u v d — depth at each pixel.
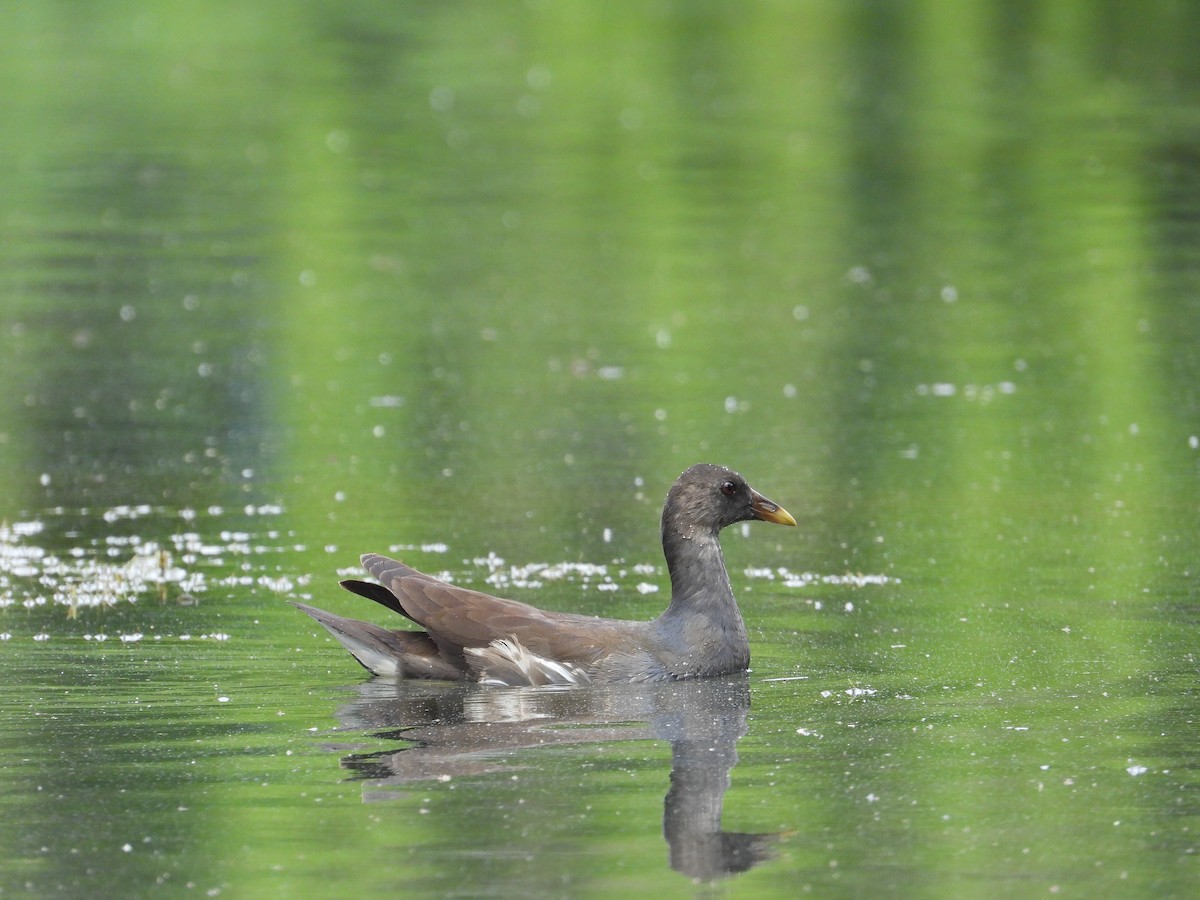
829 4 57.12
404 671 11.96
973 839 8.75
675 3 58.16
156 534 16.19
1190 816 9.06
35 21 55.53
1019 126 40.31
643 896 8.02
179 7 58.22
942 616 13.60
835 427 20.50
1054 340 24.61
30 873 8.40
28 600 13.92
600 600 14.01
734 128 41.09
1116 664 12.17
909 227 31.97
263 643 12.75
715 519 12.45
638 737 10.55
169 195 34.66
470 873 8.30
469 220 32.94
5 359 23.56
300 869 8.38
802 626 13.39
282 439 20.00
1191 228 31.47
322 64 49.38
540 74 47.97
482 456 19.27
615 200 34.53
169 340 24.66
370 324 25.72
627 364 23.62
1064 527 16.45
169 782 9.66
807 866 8.40
